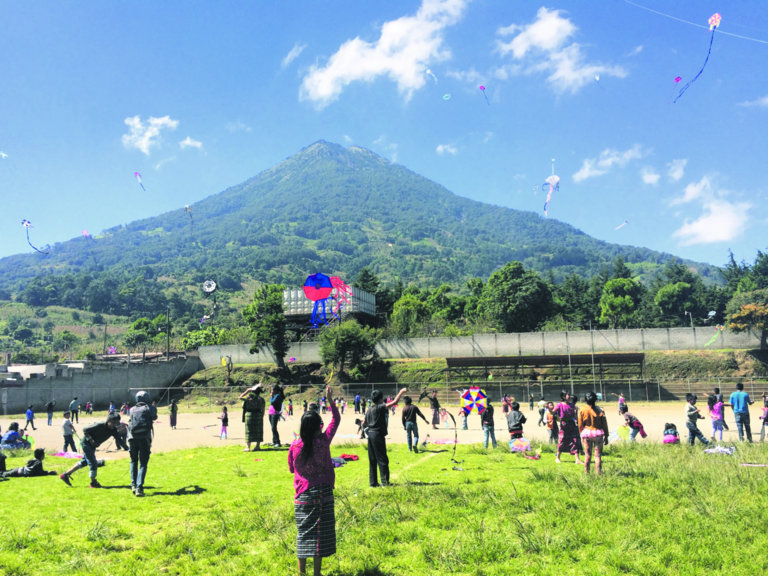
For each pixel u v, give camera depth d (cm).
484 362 5619
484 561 631
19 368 5875
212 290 9550
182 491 993
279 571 600
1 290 18075
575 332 6216
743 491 930
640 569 587
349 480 1111
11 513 834
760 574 577
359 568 609
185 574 598
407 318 7731
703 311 9369
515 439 1530
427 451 1595
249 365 6712
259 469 1233
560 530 718
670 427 1700
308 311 7269
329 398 629
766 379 5000
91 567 615
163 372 6369
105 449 1850
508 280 8662
